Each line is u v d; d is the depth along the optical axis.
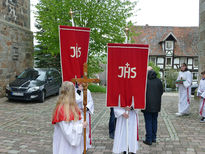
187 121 7.15
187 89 7.83
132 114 4.15
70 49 3.98
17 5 13.37
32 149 4.70
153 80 4.94
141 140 5.30
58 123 2.72
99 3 13.59
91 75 16.05
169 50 31.64
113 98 3.80
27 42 14.58
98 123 6.95
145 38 32.81
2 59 11.77
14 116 7.65
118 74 3.78
